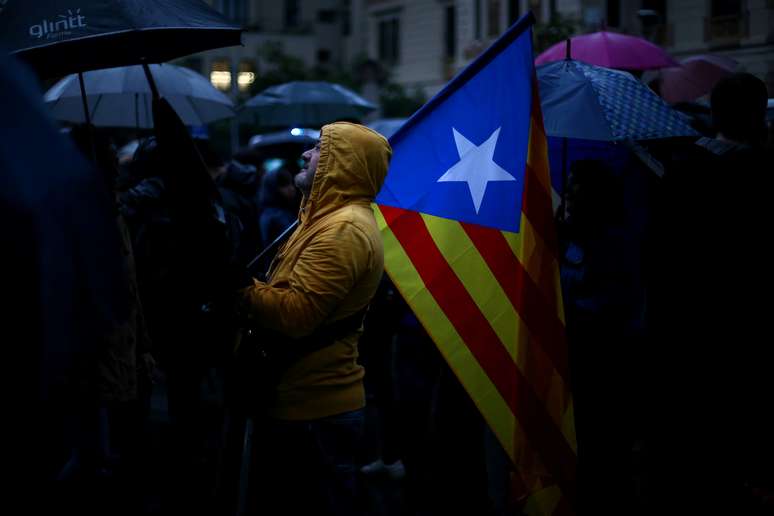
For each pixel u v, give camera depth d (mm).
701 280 3641
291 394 3250
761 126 3771
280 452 3291
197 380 5137
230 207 6430
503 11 24984
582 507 4465
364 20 36250
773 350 3609
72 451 5062
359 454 3410
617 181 4566
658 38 16156
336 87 9961
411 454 5090
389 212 3846
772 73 13586
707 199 3641
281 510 3316
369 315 5492
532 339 3729
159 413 6906
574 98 4453
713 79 7805
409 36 30453
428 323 3699
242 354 3256
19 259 1628
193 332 4867
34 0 3021
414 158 3879
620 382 4473
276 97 9727
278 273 3307
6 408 1765
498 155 3766
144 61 3459
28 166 1647
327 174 3295
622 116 4402
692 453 3721
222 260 3066
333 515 3281
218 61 37281
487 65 3830
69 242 1713
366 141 3312
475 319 3701
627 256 4473
